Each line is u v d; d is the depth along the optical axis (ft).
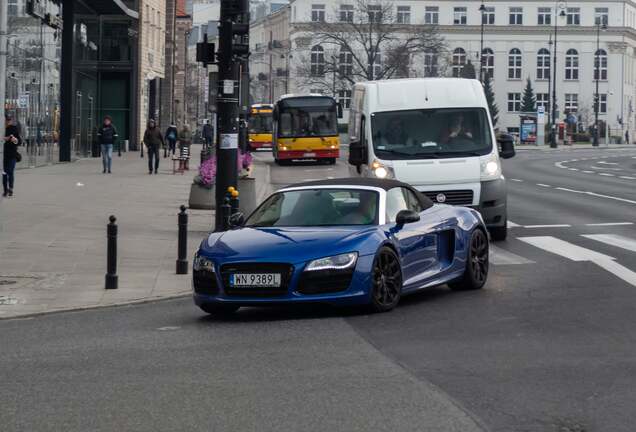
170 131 205.36
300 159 193.88
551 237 69.72
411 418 24.06
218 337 36.04
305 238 39.88
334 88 338.95
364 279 39.11
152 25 239.91
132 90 220.64
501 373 28.91
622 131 422.00
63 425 23.98
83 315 42.78
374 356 31.63
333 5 411.95
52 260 58.29
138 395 26.96
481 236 47.26
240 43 66.69
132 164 170.09
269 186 132.87
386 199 42.91
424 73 382.22
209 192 89.56
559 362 30.35
